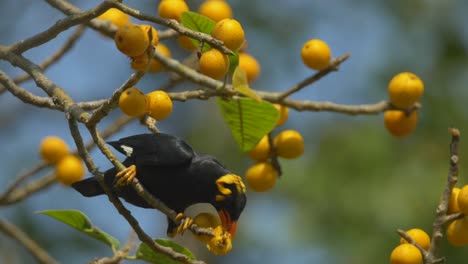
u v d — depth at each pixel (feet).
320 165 45.32
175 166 22.26
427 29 47.78
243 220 46.98
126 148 22.50
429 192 43.24
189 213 37.73
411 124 26.71
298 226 44.29
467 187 20.68
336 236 43.62
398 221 42.78
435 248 20.75
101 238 24.43
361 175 44.52
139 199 22.35
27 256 43.42
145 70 19.15
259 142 24.84
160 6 26.09
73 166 30.04
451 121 45.62
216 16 27.02
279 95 26.08
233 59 23.48
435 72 46.91
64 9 23.59
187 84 48.34
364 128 45.83
